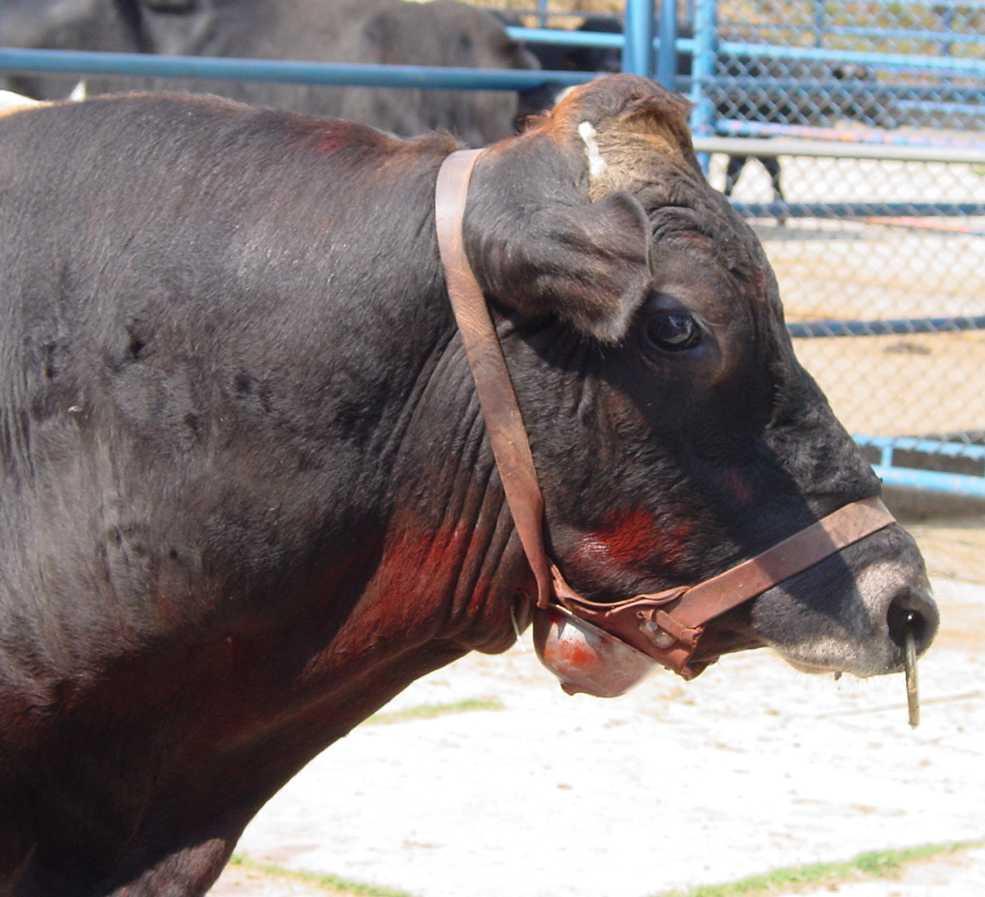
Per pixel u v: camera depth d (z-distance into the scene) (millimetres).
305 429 4906
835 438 5094
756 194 28641
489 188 4859
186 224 4984
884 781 9453
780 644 5070
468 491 5035
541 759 9641
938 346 21125
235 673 5191
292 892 7863
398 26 19266
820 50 18688
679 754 9773
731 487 4980
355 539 5043
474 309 4875
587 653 5129
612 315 4574
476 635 5270
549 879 8062
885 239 25656
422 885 7953
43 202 5090
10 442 5047
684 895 7906
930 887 8094
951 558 14000
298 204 5004
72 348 4969
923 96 21141
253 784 5590
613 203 4590
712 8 16672
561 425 4922
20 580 5035
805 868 8227
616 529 4996
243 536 4934
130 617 4992
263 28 19250
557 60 22312
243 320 4906
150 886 5469
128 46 18891
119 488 4949
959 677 11180
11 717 5086
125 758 5258
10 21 18516
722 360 4871
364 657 5203
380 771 9406
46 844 5344
